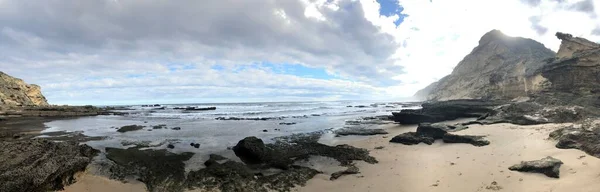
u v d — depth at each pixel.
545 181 11.45
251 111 71.62
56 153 14.76
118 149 19.92
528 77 43.88
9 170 11.58
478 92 73.81
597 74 30.19
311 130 30.78
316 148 19.78
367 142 22.47
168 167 15.72
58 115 51.50
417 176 13.51
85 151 17.72
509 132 19.78
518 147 16.19
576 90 31.12
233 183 13.38
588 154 13.29
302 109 80.50
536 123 22.30
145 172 14.88
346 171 14.77
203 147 21.16
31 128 32.44
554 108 24.69
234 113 63.28
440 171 13.89
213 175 14.22
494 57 86.75
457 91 93.44
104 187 12.80
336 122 38.69
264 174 14.77
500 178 12.23
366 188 12.58
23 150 14.46
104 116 52.81
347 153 18.30
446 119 31.41
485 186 11.61
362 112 62.53
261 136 26.66
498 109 28.25
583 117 22.28
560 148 14.83
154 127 33.41
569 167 12.18
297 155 17.97
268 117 49.16
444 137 20.05
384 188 12.39
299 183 13.59
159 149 20.45
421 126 22.38
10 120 41.88
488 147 17.16
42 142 16.33
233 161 16.67
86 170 14.42
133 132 29.28
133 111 71.69
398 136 21.59
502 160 14.50
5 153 13.73
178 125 36.16
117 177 14.12
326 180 13.98
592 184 10.27
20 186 10.58
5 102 56.19
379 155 18.00
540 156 14.15
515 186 11.30
